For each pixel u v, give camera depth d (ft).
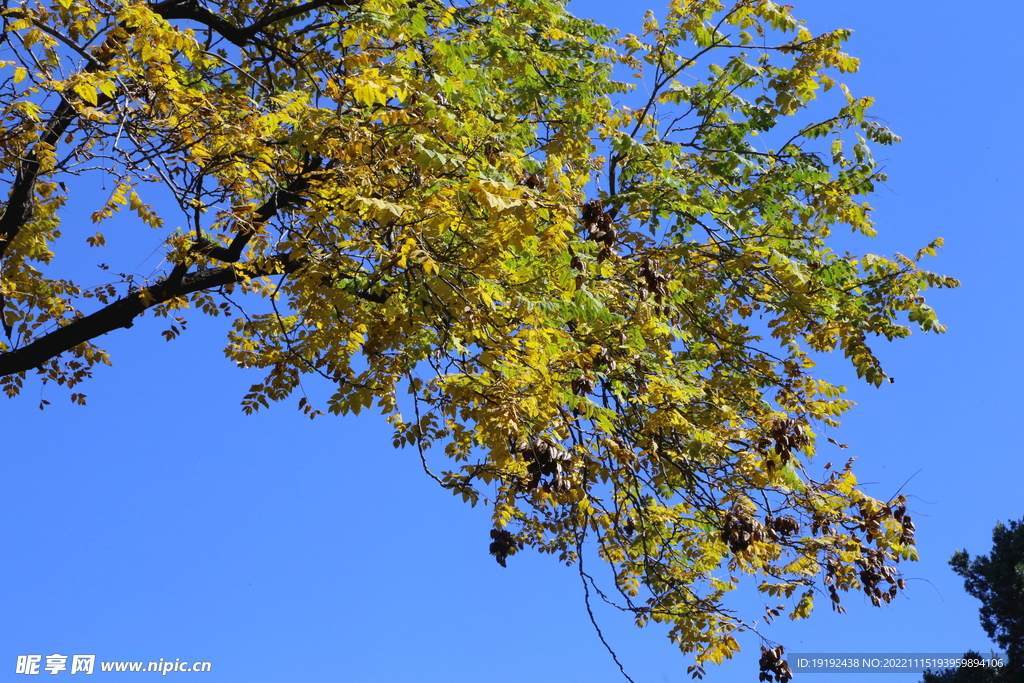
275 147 22.58
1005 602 71.97
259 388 27.45
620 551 37.58
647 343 31.45
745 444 30.42
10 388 32.55
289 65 28.43
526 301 21.94
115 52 20.66
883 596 31.27
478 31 29.66
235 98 22.54
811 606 34.09
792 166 37.52
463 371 23.89
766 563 34.99
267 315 29.35
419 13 25.44
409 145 22.40
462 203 21.56
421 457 26.07
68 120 21.33
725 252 35.53
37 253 31.17
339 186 22.39
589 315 23.38
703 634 32.40
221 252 25.82
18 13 19.53
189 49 21.76
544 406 23.88
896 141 37.45
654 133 38.96
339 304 22.09
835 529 32.19
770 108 38.47
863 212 37.27
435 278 20.68
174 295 26.81
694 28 38.22
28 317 32.07
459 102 24.75
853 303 36.11
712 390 33.04
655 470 31.07
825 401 33.09
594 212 22.56
